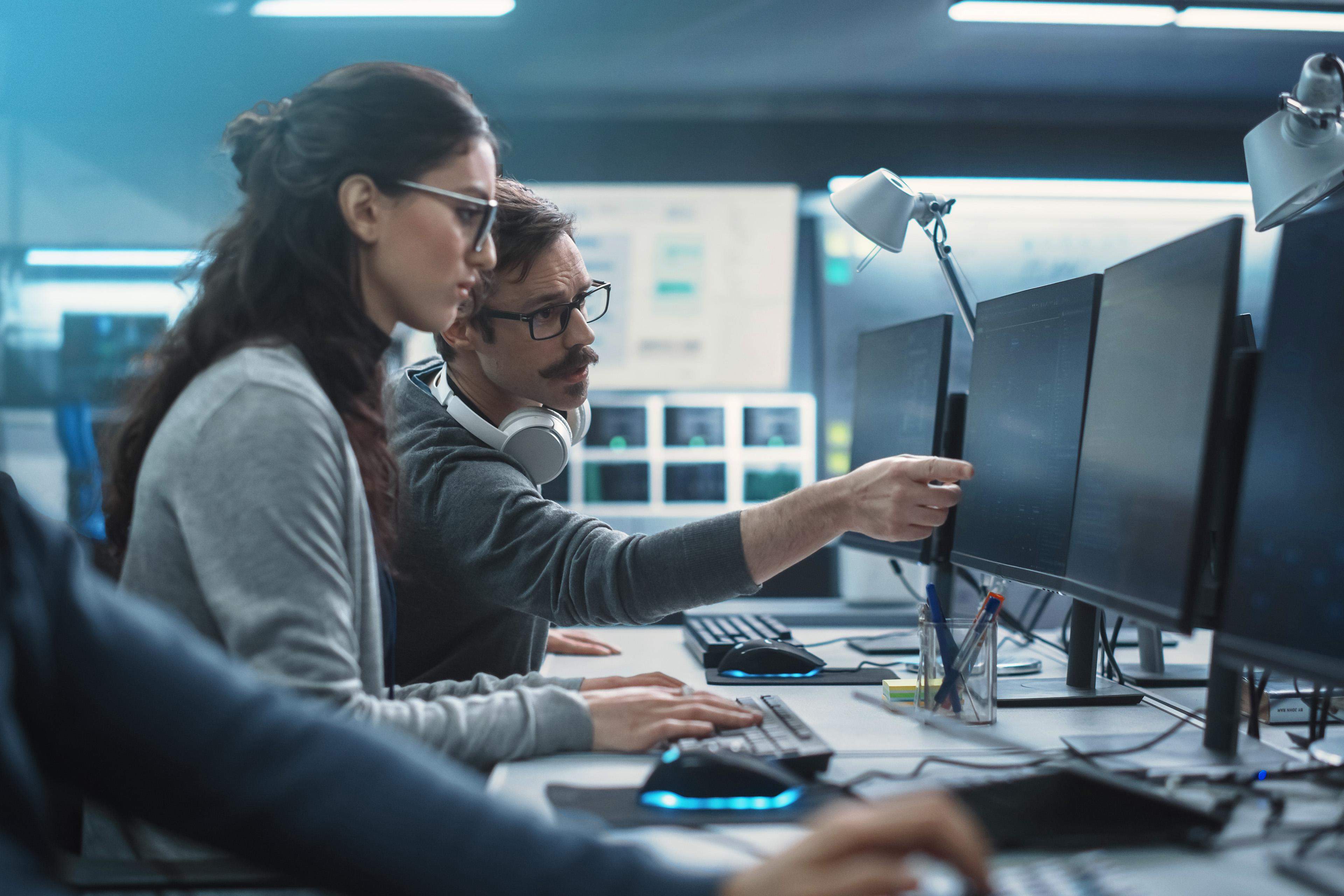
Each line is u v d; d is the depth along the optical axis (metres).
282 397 0.81
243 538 0.76
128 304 3.83
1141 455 0.91
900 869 0.43
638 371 4.01
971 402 1.41
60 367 3.81
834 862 0.43
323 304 0.91
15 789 0.38
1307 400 0.71
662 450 3.77
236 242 0.94
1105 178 4.06
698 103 3.92
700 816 0.72
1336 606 0.66
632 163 3.97
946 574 1.52
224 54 3.51
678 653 1.62
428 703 0.86
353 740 0.48
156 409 0.90
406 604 1.35
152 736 0.44
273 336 0.89
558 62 3.59
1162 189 3.94
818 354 4.06
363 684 0.89
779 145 4.00
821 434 3.99
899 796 0.76
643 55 3.54
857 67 3.66
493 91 3.83
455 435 1.37
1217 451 0.78
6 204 3.76
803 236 4.08
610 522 3.74
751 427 3.80
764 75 3.72
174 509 0.80
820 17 3.26
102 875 0.68
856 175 4.01
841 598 2.68
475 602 1.35
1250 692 0.96
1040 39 3.42
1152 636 1.33
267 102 1.00
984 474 1.34
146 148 3.80
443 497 1.30
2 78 3.60
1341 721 1.04
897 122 4.01
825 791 0.78
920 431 1.53
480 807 0.47
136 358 0.96
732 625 1.66
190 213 3.81
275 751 0.46
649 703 0.92
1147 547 0.88
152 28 3.33
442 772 0.49
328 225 0.91
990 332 1.37
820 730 1.02
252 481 0.77
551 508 1.25
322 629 0.77
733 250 3.98
